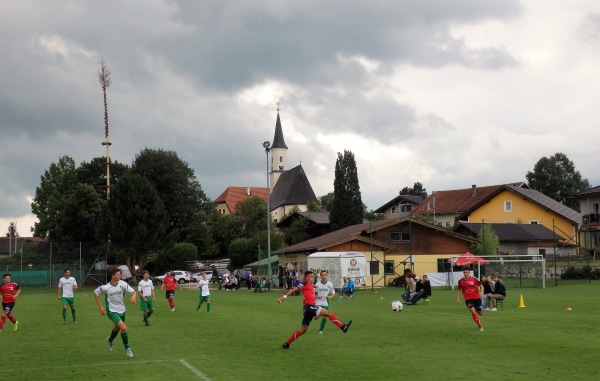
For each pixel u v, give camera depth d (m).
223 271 83.69
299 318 26.16
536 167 127.06
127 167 107.31
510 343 16.83
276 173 188.50
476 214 84.25
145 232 76.31
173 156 98.81
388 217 108.62
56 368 13.81
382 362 13.97
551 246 75.00
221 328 22.05
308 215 90.50
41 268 71.19
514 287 50.06
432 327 21.20
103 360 14.87
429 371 12.79
